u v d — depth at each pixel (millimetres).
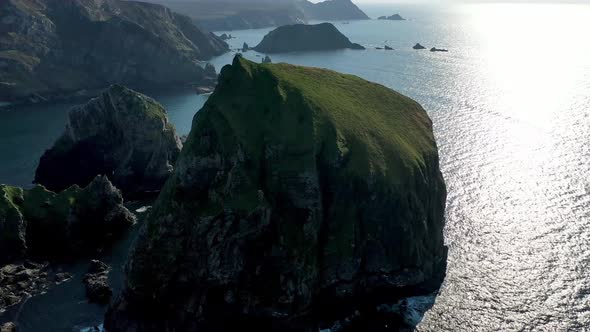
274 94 80750
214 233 67562
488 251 82312
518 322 66188
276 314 66500
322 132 76125
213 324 67312
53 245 88625
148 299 68688
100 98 125250
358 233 72312
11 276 78812
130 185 118625
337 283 71125
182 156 75625
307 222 69750
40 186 95312
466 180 107562
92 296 75250
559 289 72188
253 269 68250
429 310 70438
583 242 83188
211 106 79125
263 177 72438
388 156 77562
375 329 68000
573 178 106125
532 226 88812
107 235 94562
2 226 83500
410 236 74000
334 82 95625
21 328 68875
